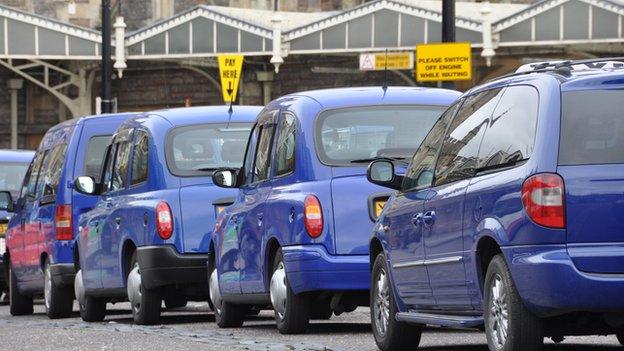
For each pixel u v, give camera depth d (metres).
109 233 37.47
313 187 29.06
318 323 34.62
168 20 107.88
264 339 29.03
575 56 101.19
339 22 102.00
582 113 20.11
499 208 20.59
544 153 20.05
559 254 19.73
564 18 94.19
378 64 97.44
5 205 46.62
